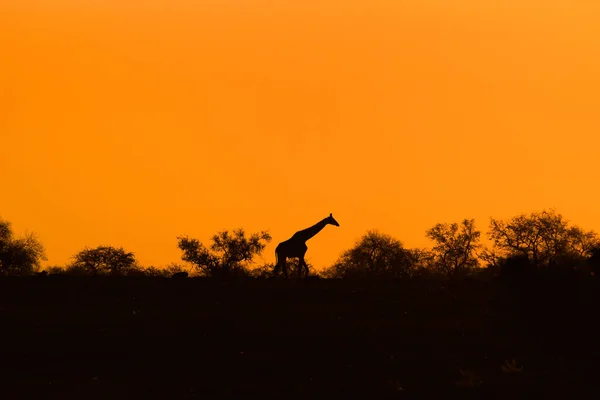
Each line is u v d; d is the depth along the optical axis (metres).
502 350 151.38
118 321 171.62
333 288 197.50
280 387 134.75
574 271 151.25
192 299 189.88
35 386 137.12
